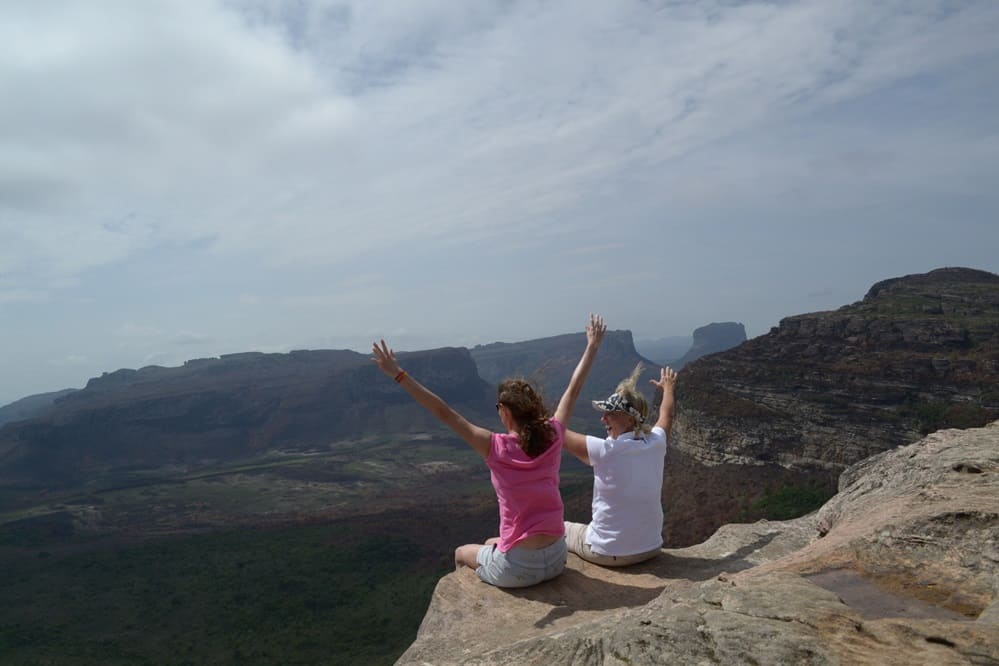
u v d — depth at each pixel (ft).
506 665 14.57
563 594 19.84
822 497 245.86
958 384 259.60
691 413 315.78
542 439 19.62
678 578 20.80
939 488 19.40
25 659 220.23
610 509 21.71
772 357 323.37
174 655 221.25
